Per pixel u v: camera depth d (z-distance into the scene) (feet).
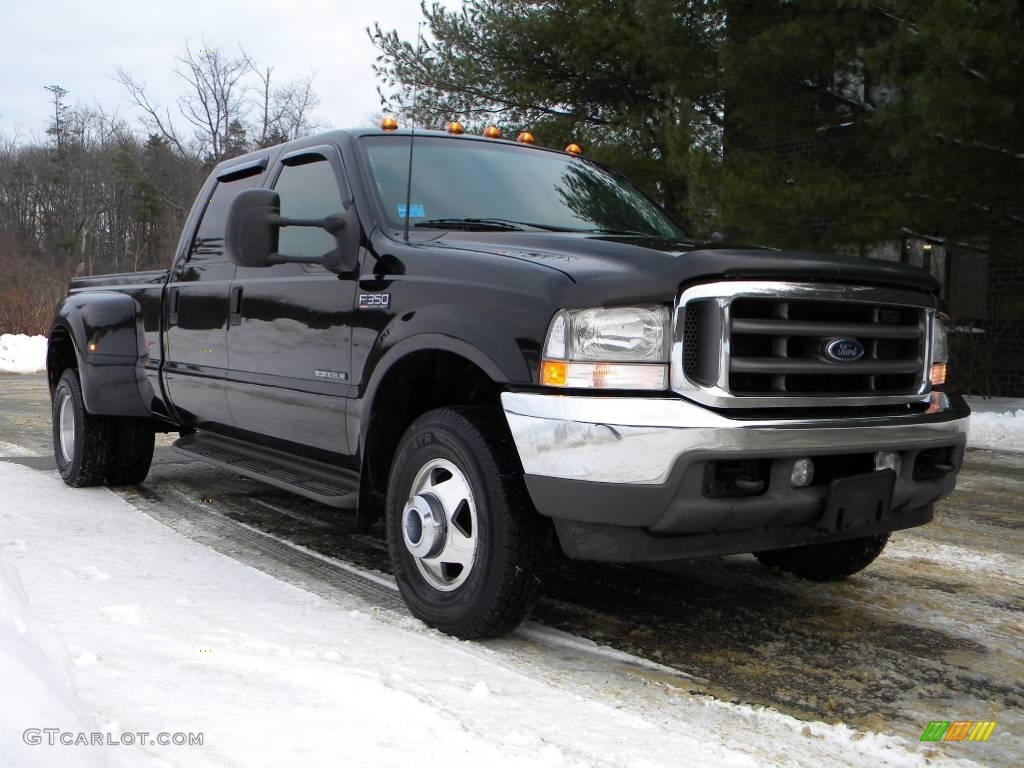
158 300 18.35
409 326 11.73
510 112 60.08
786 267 10.11
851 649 11.41
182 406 17.84
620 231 14.70
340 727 7.98
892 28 35.78
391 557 11.98
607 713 9.01
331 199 14.29
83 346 18.88
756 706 9.49
